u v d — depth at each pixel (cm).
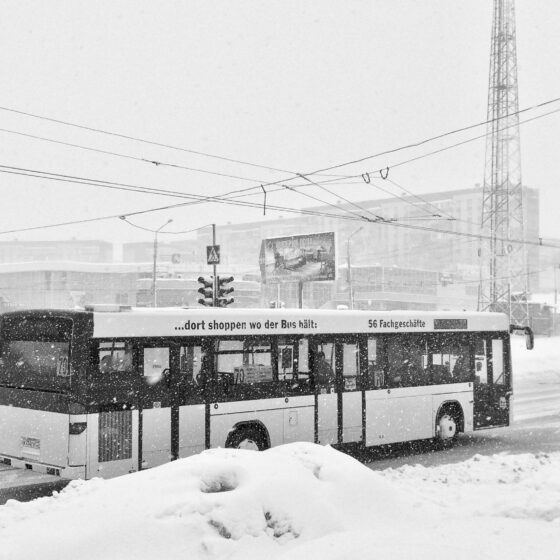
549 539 578
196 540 564
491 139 5088
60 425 1069
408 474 1093
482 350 1644
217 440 1193
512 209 5091
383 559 514
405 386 1475
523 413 2208
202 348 1186
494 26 5116
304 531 595
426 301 9388
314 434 1322
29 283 8756
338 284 8944
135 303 8544
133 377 1109
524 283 6044
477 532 601
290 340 1298
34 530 579
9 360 1162
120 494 623
